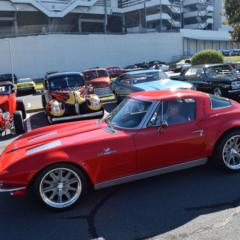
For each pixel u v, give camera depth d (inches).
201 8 3619.6
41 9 2827.3
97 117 465.4
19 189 182.5
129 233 165.5
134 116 212.5
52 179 190.2
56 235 169.5
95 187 196.9
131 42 2541.8
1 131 400.8
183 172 234.2
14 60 2117.4
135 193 208.8
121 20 3698.3
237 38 1016.9
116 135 200.8
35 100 873.5
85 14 3243.1
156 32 2677.2
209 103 224.2
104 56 2429.9
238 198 192.2
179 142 209.9
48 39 2208.4
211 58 1187.9
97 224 176.7
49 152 187.0
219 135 219.6
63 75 538.0
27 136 230.7
